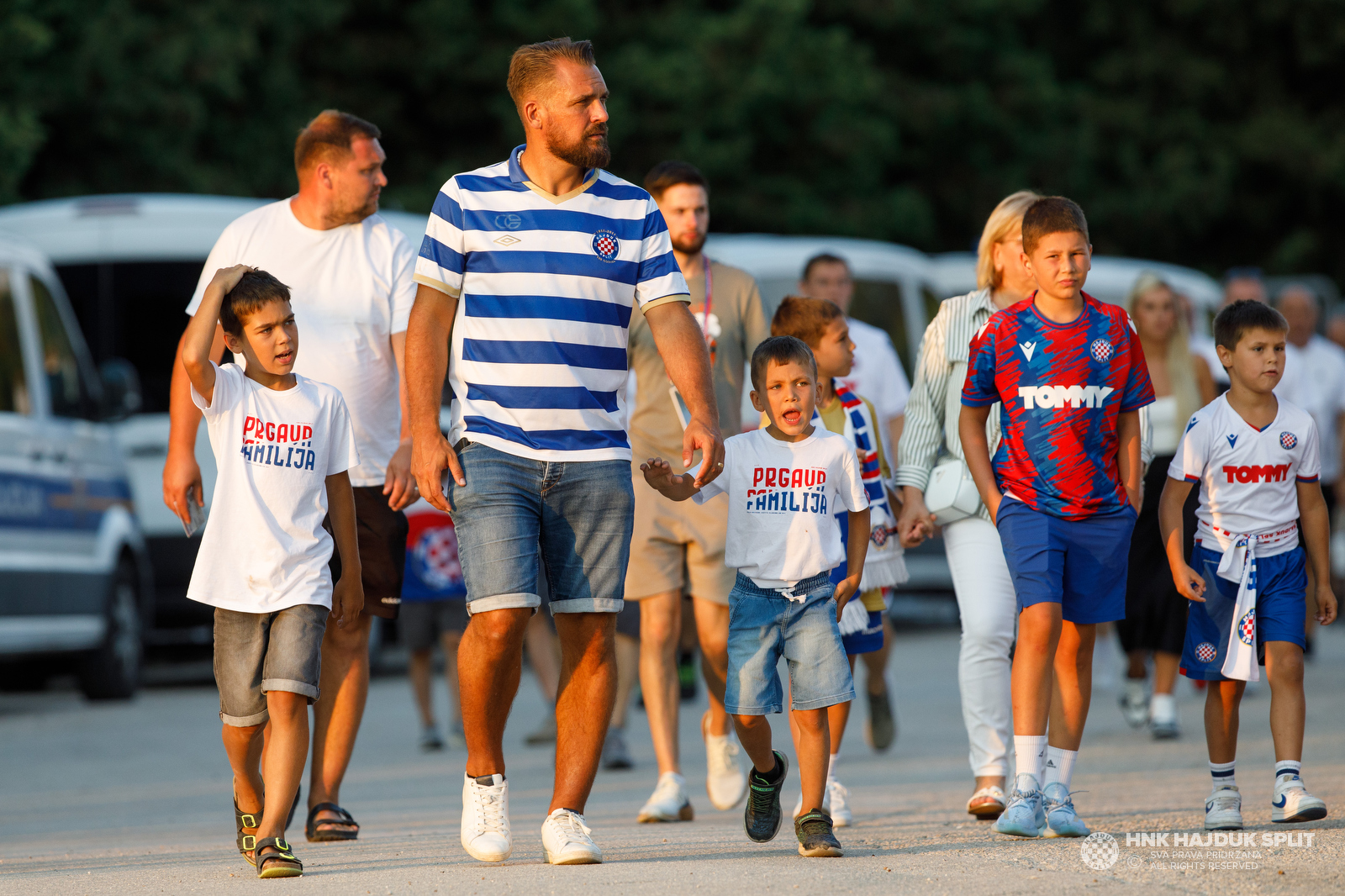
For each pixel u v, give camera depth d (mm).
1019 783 16188
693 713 34375
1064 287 16031
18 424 34156
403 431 18375
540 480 14664
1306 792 16359
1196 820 17078
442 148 73062
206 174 60781
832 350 19219
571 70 14625
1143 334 27547
